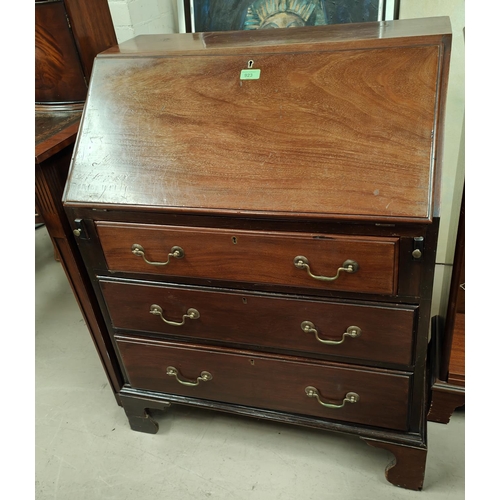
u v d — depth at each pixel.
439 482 1.30
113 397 1.67
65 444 1.51
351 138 0.98
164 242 1.10
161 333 1.29
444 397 1.36
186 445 1.47
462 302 1.47
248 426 1.51
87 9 1.40
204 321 1.21
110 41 1.53
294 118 1.02
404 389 1.13
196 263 1.11
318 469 1.37
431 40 0.99
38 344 1.92
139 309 1.25
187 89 1.10
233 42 1.18
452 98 1.72
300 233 0.99
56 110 1.46
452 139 1.78
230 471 1.38
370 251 0.96
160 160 1.08
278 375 1.24
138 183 1.08
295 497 1.30
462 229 1.11
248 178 1.01
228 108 1.07
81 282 1.31
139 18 1.79
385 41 1.01
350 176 0.96
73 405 1.65
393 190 0.93
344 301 1.05
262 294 1.11
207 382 1.34
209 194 1.03
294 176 0.99
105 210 1.11
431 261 0.94
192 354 1.29
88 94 1.17
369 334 1.08
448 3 1.61
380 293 1.01
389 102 0.98
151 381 1.40
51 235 1.26
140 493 1.35
